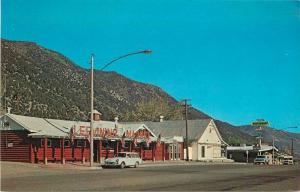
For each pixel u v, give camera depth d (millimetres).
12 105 90812
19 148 46781
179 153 73500
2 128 47688
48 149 47844
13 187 20906
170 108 110000
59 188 20516
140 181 25078
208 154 80938
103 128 53719
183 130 80375
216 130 84125
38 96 110312
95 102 159625
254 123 98125
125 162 43500
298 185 24188
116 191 19312
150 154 63344
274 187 22703
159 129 82000
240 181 26344
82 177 27891
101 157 54156
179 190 20047
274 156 108812
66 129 50531
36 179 26000
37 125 47969
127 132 57156
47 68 148375
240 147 106125
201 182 24938
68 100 131250
